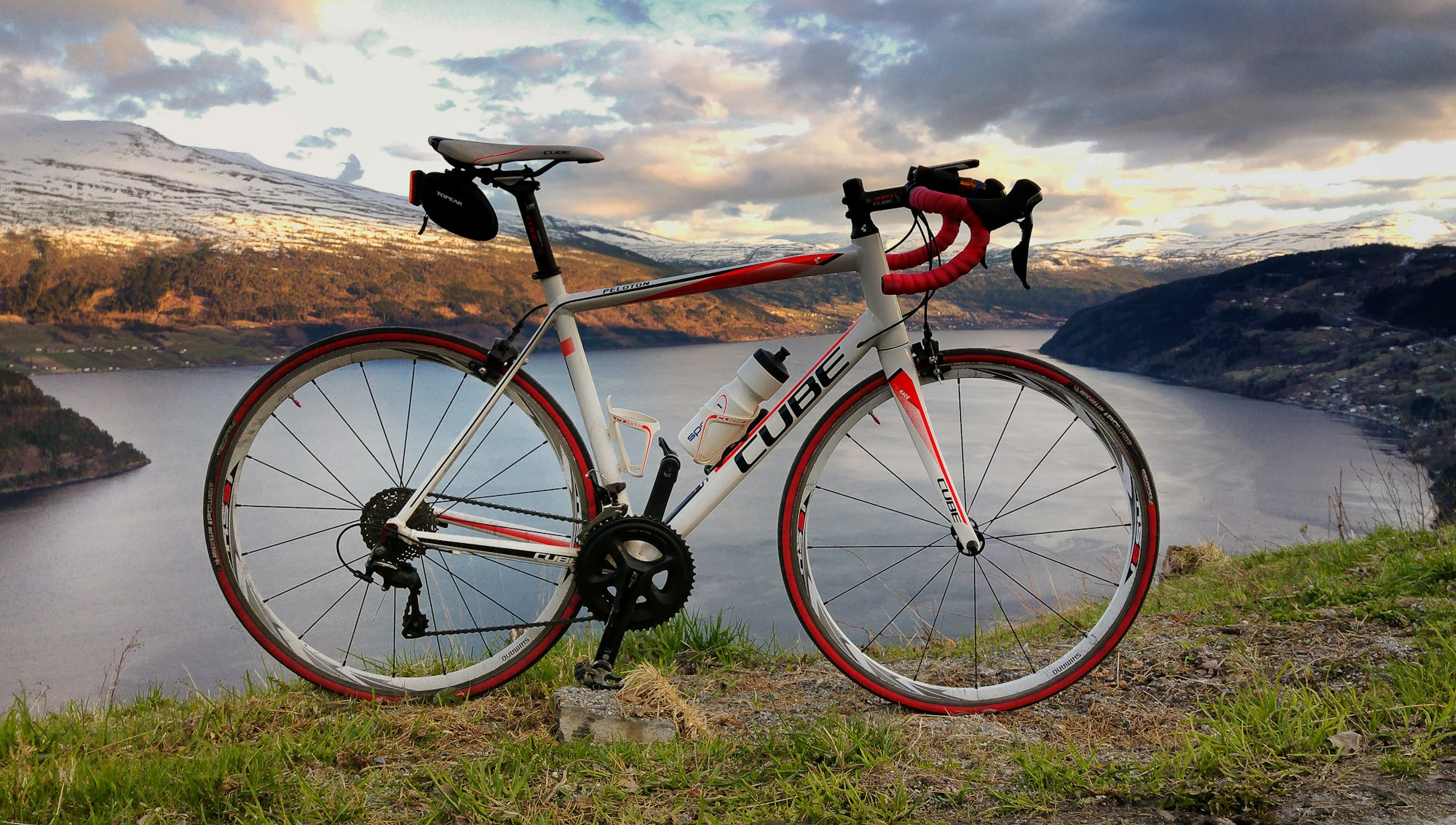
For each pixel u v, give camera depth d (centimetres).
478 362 205
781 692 218
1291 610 260
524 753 170
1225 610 275
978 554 214
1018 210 172
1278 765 151
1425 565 272
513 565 211
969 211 174
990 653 247
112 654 239
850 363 204
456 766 170
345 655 216
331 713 198
